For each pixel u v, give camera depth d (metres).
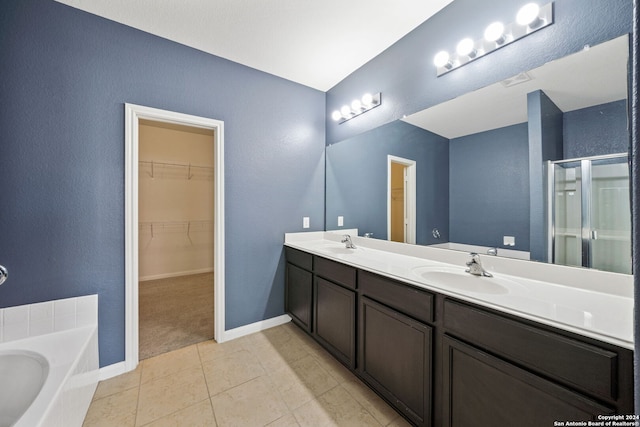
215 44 2.03
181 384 1.68
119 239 1.79
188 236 4.43
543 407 0.87
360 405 1.51
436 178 1.78
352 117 2.47
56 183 1.60
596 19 1.12
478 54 1.51
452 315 1.15
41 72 1.55
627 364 0.72
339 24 1.83
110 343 1.76
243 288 2.35
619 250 1.08
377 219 2.24
